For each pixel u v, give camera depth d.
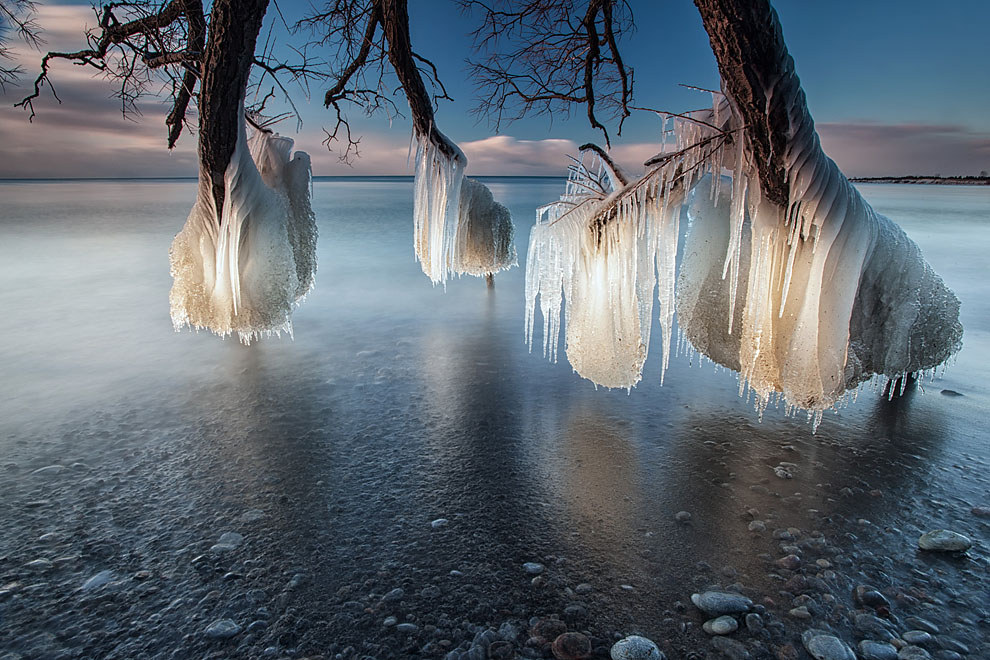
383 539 3.00
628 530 3.07
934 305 4.34
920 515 3.15
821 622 2.40
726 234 4.36
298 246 6.26
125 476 3.61
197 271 5.52
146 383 5.22
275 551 2.90
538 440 4.15
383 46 8.05
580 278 4.64
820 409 3.95
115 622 2.42
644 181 4.03
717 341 4.50
